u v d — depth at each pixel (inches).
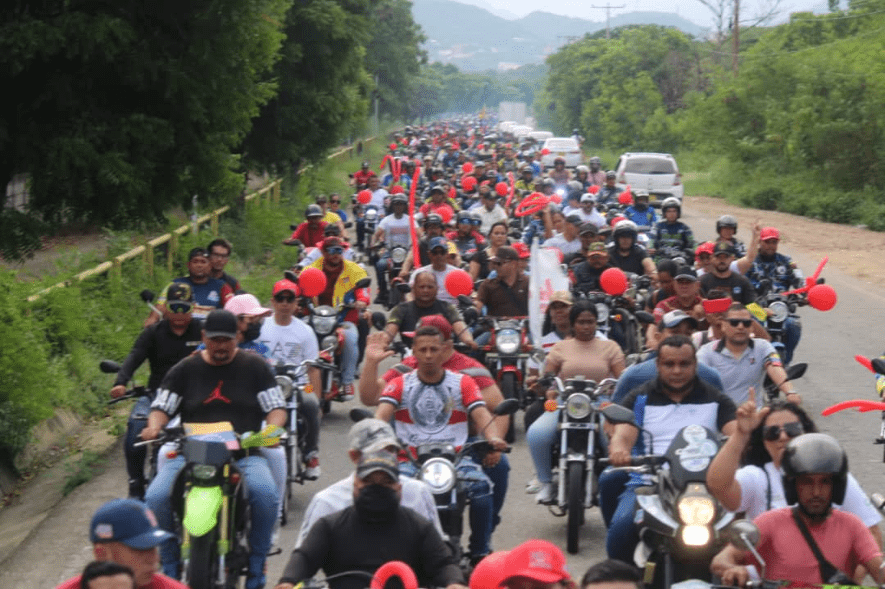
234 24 468.1
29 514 379.9
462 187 1062.4
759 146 1923.0
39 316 512.7
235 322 281.9
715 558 195.8
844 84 1660.9
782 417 214.7
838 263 1066.7
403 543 204.2
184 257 773.9
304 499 379.6
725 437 247.9
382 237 756.6
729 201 1872.5
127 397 336.5
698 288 428.1
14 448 413.1
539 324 446.9
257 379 286.4
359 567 203.0
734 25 2578.7
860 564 189.9
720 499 208.7
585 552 322.7
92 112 445.4
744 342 344.8
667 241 666.2
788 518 190.5
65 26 411.5
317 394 395.5
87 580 160.7
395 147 2118.6
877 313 783.1
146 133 448.5
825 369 594.9
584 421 330.0
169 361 345.4
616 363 364.2
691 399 269.7
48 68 435.2
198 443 252.2
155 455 319.9
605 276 466.6
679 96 3189.0
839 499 186.4
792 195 1680.6
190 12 458.6
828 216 1546.5
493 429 277.9
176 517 259.1
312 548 202.5
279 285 394.9
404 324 428.5
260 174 1147.9
